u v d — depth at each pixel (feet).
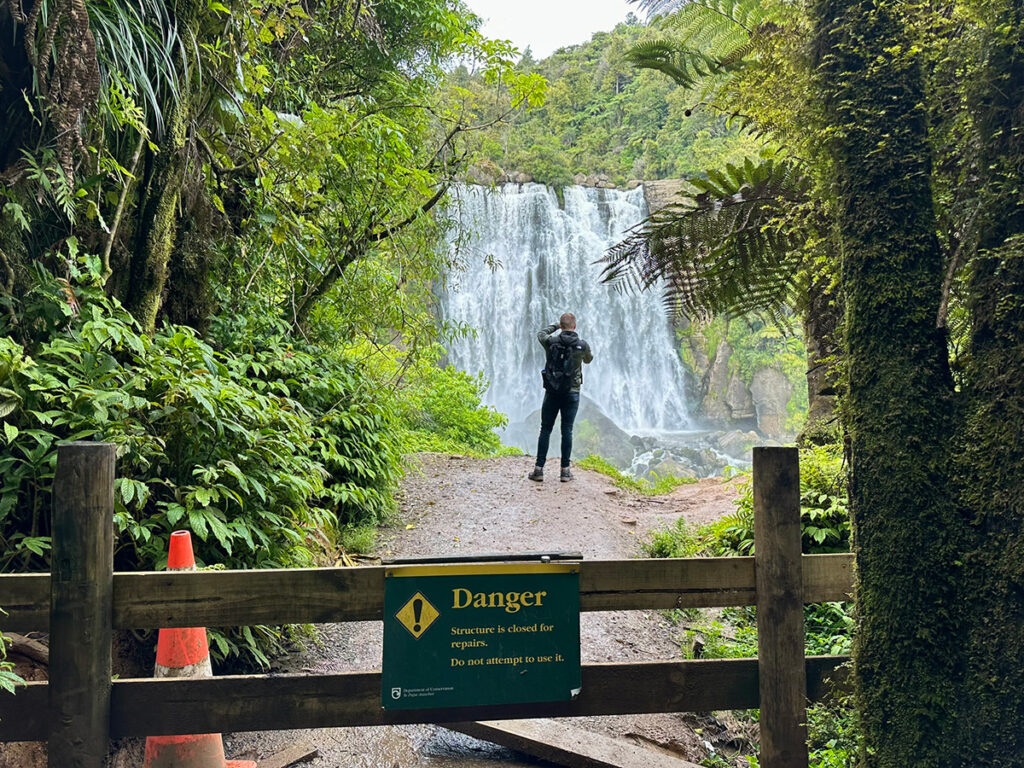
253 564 11.80
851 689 6.74
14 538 10.18
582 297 76.54
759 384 80.94
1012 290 5.06
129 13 11.84
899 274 5.62
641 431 75.72
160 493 11.27
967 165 5.59
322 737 10.39
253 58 16.72
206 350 12.65
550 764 9.98
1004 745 4.98
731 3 9.17
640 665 7.25
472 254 69.82
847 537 15.58
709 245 9.00
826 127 5.98
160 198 13.42
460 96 23.49
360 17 22.33
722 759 10.82
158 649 8.59
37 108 10.89
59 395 10.17
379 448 20.89
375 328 23.82
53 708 6.46
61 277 11.59
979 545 5.21
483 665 6.95
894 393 5.57
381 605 6.92
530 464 30.58
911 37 5.66
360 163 18.39
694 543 19.51
